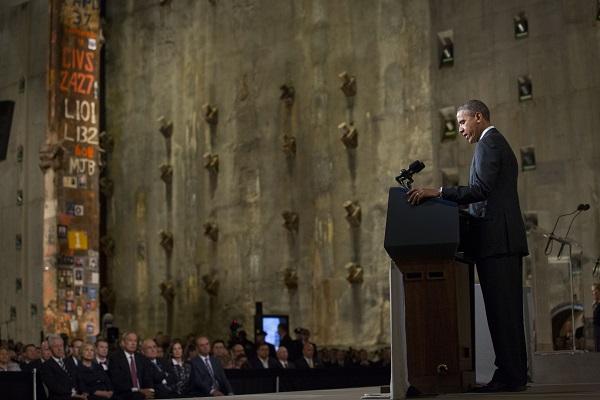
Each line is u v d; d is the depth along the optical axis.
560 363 15.09
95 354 31.30
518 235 10.27
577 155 48.56
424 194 9.55
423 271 9.66
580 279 24.64
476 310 13.62
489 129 10.57
